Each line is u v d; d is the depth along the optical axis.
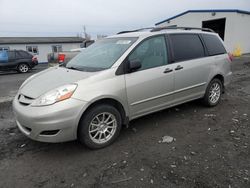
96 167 3.29
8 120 5.23
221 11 22.75
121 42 4.35
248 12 23.08
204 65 5.15
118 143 3.96
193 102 6.07
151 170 3.18
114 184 2.92
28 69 17.69
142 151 3.68
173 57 4.60
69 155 3.62
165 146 3.83
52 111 3.25
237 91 7.41
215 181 2.92
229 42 22.73
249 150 3.66
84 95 3.45
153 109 4.39
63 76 3.86
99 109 3.64
